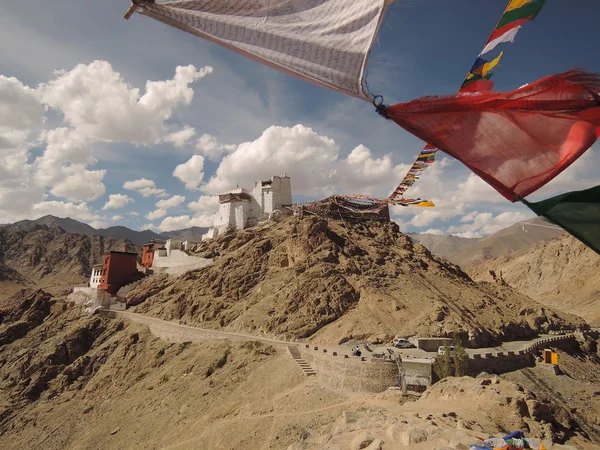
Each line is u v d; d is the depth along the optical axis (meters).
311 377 45.31
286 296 63.97
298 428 36.03
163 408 50.47
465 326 54.81
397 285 65.25
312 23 5.23
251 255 80.31
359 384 41.31
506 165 5.09
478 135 5.09
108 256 99.25
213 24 5.25
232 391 48.09
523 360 51.12
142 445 44.56
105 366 71.81
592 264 151.88
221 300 72.25
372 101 4.98
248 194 102.19
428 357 45.59
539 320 72.00
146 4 5.29
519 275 181.25
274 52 5.08
